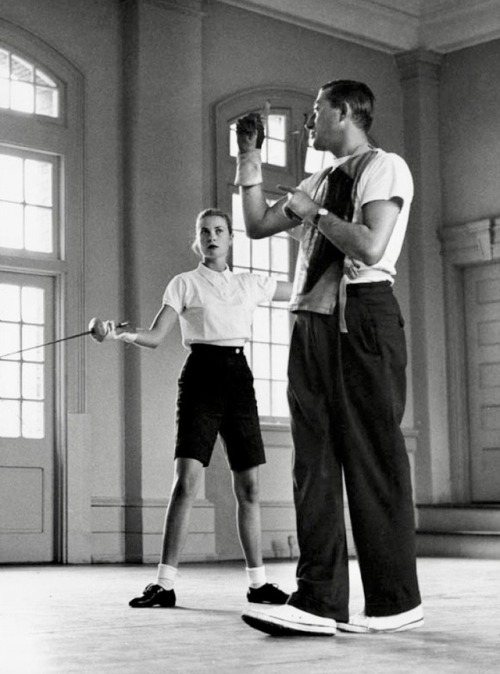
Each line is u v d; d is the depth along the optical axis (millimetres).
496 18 9969
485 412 10188
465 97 10383
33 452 8031
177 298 4398
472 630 3316
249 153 3531
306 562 3174
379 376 3201
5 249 7992
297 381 3256
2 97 8133
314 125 3398
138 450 8297
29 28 8273
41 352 8156
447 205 10477
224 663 2633
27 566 7641
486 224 10008
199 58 8961
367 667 2541
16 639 3225
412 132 10484
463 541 9266
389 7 10148
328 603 3152
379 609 3217
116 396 8406
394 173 3193
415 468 10211
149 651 2902
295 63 9781
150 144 8617
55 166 8359
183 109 8828
